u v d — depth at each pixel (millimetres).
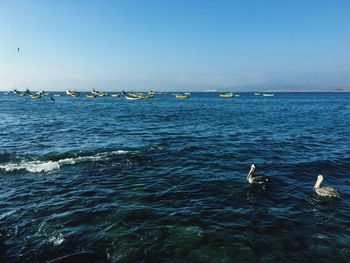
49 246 9367
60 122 41969
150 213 11586
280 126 38344
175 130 34125
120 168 17719
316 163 19188
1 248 9234
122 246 9320
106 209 11938
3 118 46938
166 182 15289
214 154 21562
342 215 11555
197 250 9125
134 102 111562
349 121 44875
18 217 11320
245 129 35250
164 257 8781
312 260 8633
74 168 17656
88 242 9555
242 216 11414
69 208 12070
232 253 8969
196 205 12414
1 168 17500
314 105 94688
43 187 14516
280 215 11523
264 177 15203
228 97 175000
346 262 8555
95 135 29953
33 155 20766
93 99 135750
